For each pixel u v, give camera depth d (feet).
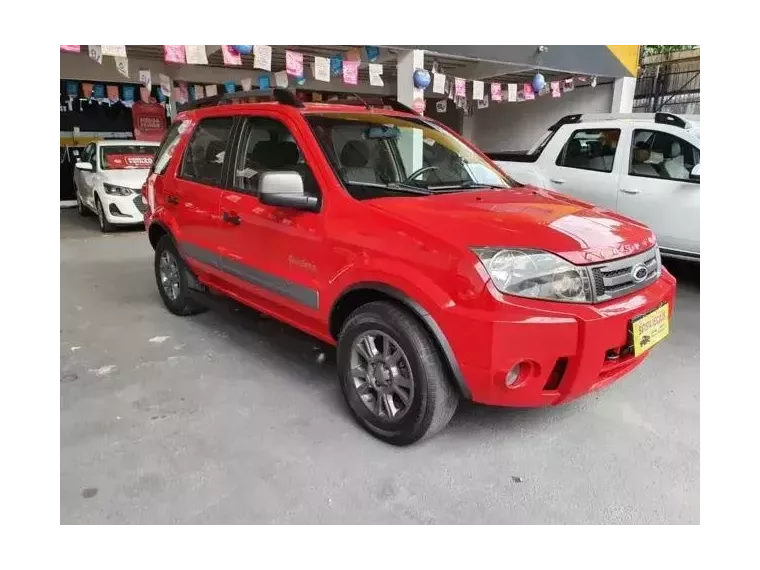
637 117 20.12
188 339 14.23
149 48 31.01
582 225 9.24
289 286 10.89
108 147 32.65
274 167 11.46
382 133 11.63
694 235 17.80
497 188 11.71
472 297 8.04
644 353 9.57
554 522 7.86
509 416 10.53
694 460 9.20
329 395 11.30
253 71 41.45
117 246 26.53
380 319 9.12
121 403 10.93
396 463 9.07
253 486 8.51
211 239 13.12
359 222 9.45
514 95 31.58
